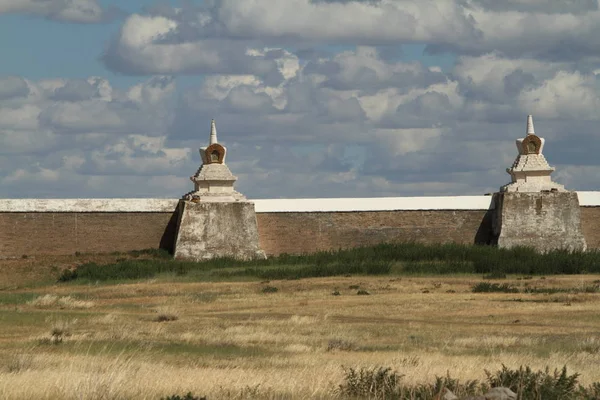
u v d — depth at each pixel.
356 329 69.81
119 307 87.31
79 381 36.56
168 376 41.41
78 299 94.38
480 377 41.97
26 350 55.38
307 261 121.12
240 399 36.34
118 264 116.44
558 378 38.44
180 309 85.75
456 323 74.56
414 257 121.12
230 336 64.06
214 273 113.38
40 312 80.75
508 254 119.50
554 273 114.31
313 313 82.06
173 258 126.06
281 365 49.59
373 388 37.66
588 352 55.78
